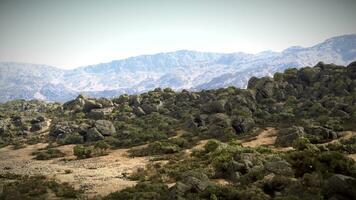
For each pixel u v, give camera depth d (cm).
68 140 8031
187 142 6569
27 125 10162
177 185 3019
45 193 3559
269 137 6362
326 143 5372
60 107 12875
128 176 4359
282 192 2906
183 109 9625
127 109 10331
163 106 10306
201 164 4403
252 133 6706
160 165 4941
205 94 10200
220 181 3569
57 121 10600
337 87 8369
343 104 7188
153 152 6184
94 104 11106
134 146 7069
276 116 7519
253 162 3834
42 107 15600
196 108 9419
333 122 6406
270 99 8619
